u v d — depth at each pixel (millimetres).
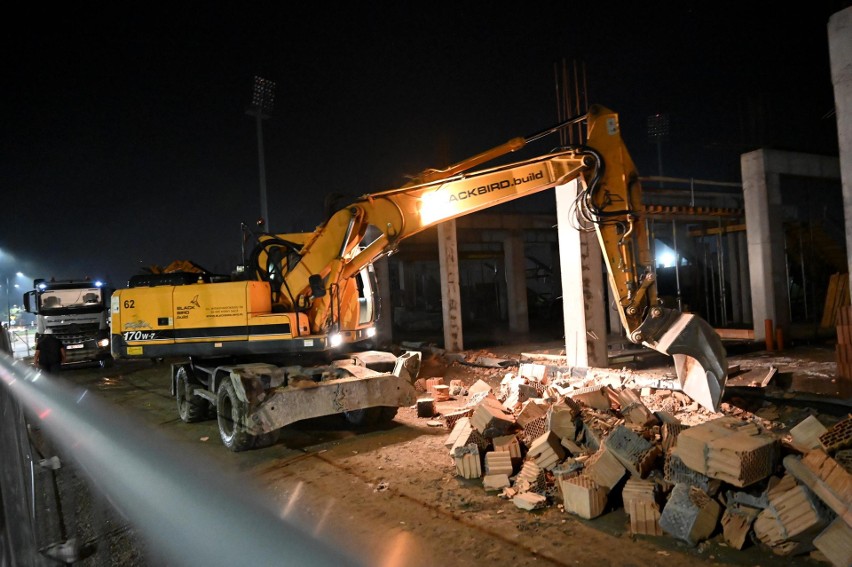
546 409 6672
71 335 18094
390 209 7828
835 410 7363
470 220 20094
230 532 5145
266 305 8477
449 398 10273
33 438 8812
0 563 2031
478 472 6027
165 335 8625
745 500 4371
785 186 19281
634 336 6801
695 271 22766
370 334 9547
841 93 7531
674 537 4488
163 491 6266
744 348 13680
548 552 4395
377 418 8656
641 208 7055
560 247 11492
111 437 8844
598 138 7086
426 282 32812
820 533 3932
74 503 5977
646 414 6035
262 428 7289
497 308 29500
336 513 5414
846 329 7965
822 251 19391
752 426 4809
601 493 4992
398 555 4500
